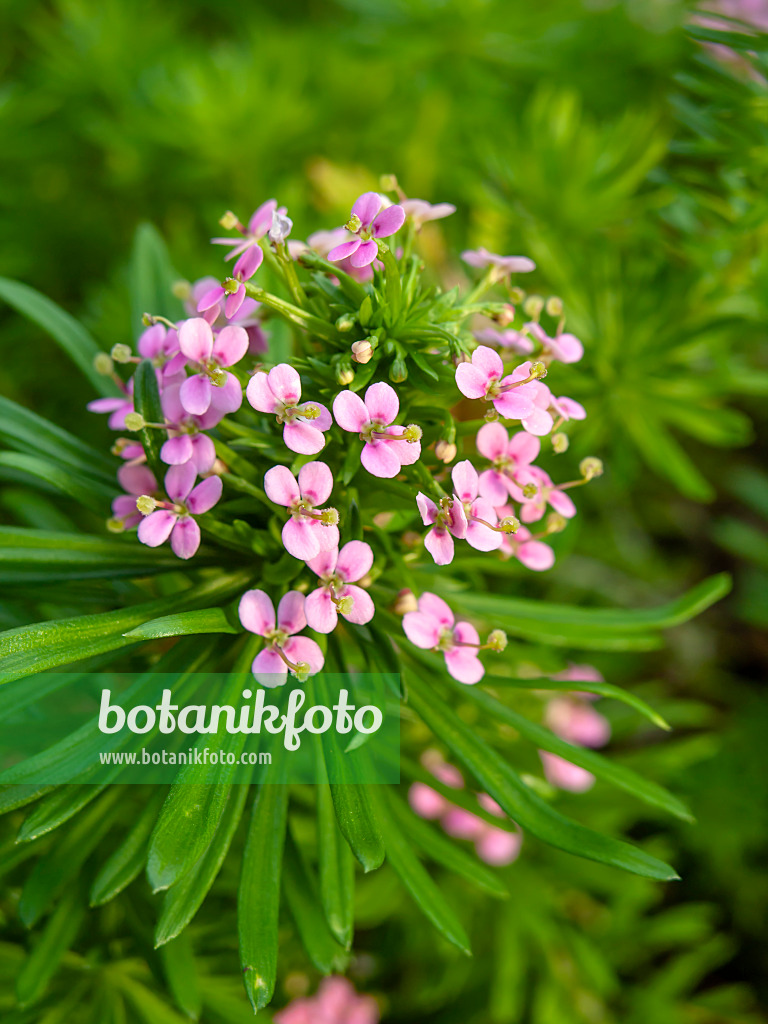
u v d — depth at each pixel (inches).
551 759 7.9
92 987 5.9
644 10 10.6
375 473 4.9
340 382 5.0
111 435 9.1
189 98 9.3
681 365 7.9
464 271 8.1
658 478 12.2
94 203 10.9
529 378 5.0
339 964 5.5
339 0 9.9
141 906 5.9
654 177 7.2
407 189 10.0
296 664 5.0
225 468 5.3
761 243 7.1
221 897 6.4
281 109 9.4
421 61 10.1
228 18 12.3
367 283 5.4
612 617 6.0
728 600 13.0
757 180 6.8
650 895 8.3
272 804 5.2
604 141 8.2
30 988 5.4
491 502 5.2
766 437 13.3
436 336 5.1
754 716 11.1
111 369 5.8
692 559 13.4
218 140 9.5
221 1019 6.0
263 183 10.0
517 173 8.1
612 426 8.1
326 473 4.9
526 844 8.1
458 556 5.8
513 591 9.8
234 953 6.3
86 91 10.5
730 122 6.7
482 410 6.4
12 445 5.8
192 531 5.1
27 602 6.0
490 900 7.8
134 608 5.1
